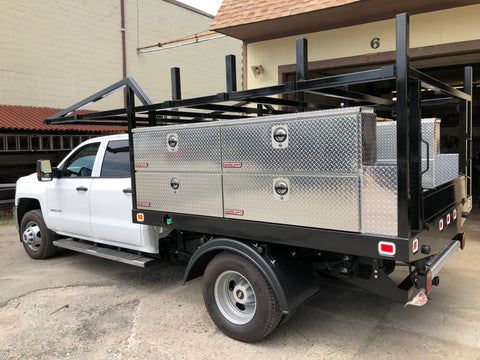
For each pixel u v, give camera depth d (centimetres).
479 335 347
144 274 536
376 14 755
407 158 245
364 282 321
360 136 257
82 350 339
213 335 360
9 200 1156
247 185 315
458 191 394
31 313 416
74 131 1279
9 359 327
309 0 759
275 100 392
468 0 668
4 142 1163
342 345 336
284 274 314
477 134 1562
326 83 271
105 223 487
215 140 333
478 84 1353
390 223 252
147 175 395
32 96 1393
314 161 277
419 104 259
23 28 1359
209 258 368
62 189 548
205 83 2039
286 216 296
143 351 335
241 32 884
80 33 1516
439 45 719
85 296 460
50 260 614
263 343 342
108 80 1617
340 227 270
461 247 404
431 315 389
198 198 352
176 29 1883
